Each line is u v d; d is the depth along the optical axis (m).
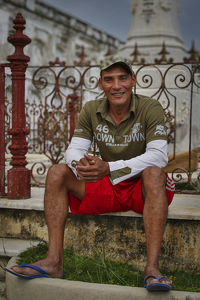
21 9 15.09
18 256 2.30
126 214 2.29
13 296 2.00
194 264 2.28
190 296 1.79
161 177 1.98
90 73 8.81
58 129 5.21
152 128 2.16
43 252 2.39
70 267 2.20
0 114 2.84
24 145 2.79
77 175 2.09
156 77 4.93
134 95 2.32
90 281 2.05
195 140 5.08
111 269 2.20
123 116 2.24
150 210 1.93
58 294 1.90
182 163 3.88
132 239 2.37
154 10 6.02
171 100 4.91
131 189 2.20
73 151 2.24
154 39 6.04
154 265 1.84
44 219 2.57
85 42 20.31
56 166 2.12
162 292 1.81
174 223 2.30
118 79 2.15
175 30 6.18
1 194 2.81
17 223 2.62
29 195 2.79
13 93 2.74
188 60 5.54
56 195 2.07
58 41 18.22
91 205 2.21
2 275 2.46
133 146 2.22
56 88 3.45
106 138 2.26
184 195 2.95
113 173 2.09
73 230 2.47
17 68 2.72
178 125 4.91
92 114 2.31
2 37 14.02
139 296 1.81
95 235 2.44
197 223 2.27
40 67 3.43
